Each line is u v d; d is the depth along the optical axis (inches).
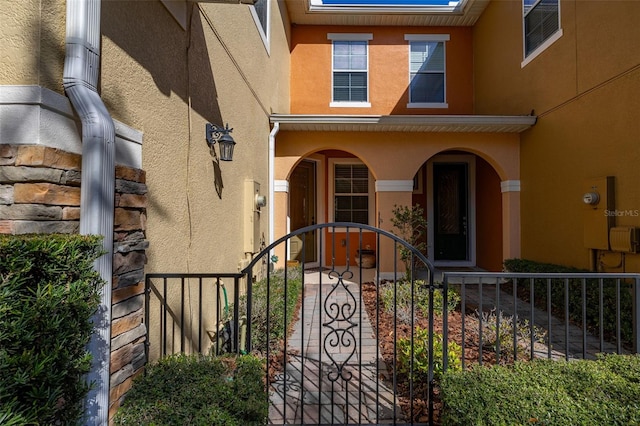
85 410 57.7
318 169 351.6
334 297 229.5
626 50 170.7
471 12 334.6
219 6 148.3
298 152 276.4
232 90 166.6
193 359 89.6
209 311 136.1
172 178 105.5
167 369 83.9
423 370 108.0
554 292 203.9
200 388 76.7
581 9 202.2
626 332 156.3
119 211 76.2
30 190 58.6
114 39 77.9
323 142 276.4
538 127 248.5
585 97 200.1
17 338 43.9
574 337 163.8
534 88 252.1
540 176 245.9
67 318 50.3
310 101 344.5
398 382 116.3
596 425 64.3
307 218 346.3
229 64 161.9
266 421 85.7
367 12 331.0
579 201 205.6
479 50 340.2
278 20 290.5
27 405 44.9
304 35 348.2
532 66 254.1
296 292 201.6
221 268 148.9
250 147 200.7
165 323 89.2
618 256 177.0
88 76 66.5
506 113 292.4
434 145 276.2
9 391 43.1
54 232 61.3
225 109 156.6
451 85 352.8
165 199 101.1
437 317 180.1
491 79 317.1
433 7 330.3
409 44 352.5
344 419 98.0
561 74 221.8
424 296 190.1
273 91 271.0
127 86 82.6
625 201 172.2
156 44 96.5
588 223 194.5
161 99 99.0
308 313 197.6
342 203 356.5
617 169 177.3
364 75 350.3
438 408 100.1
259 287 188.1
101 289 62.9
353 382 117.6
